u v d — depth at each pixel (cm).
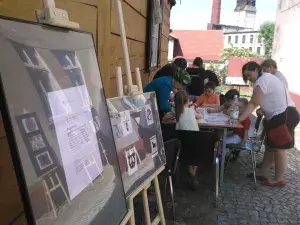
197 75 645
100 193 126
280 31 1278
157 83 355
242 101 441
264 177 403
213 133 322
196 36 2748
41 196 91
